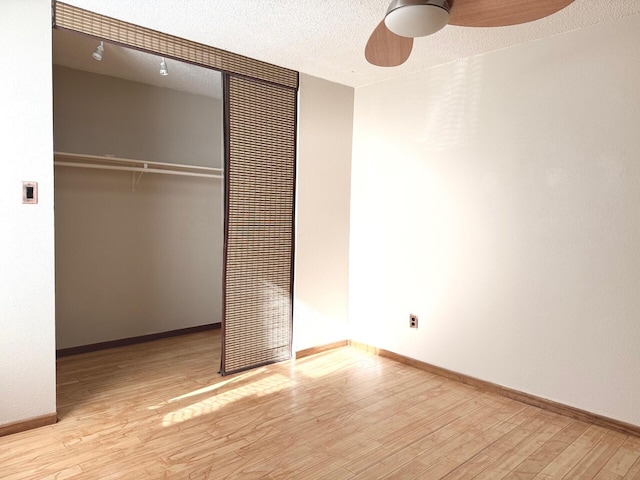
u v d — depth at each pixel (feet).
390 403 9.77
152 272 14.03
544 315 9.54
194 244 14.94
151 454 7.59
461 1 5.58
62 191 12.23
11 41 7.78
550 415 9.30
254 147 11.31
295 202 12.32
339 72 11.94
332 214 13.08
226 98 10.68
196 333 15.06
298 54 10.69
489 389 10.45
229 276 11.17
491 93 10.26
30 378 8.29
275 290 12.13
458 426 8.77
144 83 13.60
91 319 12.92
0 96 7.72
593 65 8.75
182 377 11.10
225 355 11.27
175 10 8.50
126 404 9.52
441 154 11.23
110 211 13.08
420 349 11.86
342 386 10.68
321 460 7.51
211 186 15.26
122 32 9.00
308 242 12.58
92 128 12.67
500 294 10.22
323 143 12.69
